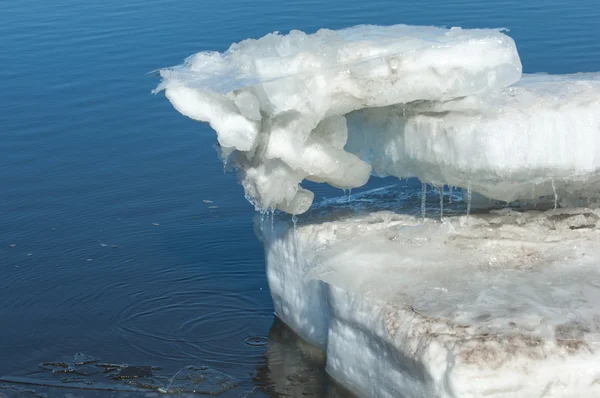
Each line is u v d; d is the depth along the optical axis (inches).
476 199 274.8
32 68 598.5
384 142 261.9
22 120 501.0
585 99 241.9
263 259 335.0
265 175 246.4
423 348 196.4
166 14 721.0
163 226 366.6
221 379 249.8
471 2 679.7
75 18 740.7
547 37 564.4
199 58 260.4
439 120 242.7
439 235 248.4
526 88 254.2
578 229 248.2
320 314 256.2
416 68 238.8
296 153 239.3
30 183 415.2
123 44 637.9
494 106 241.0
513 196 253.1
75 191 404.2
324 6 692.7
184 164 433.1
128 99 526.3
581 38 557.9
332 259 241.9
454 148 239.3
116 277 322.0
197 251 342.6
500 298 213.6
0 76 584.1
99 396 243.9
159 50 610.9
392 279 228.7
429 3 683.4
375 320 215.5
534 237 244.4
